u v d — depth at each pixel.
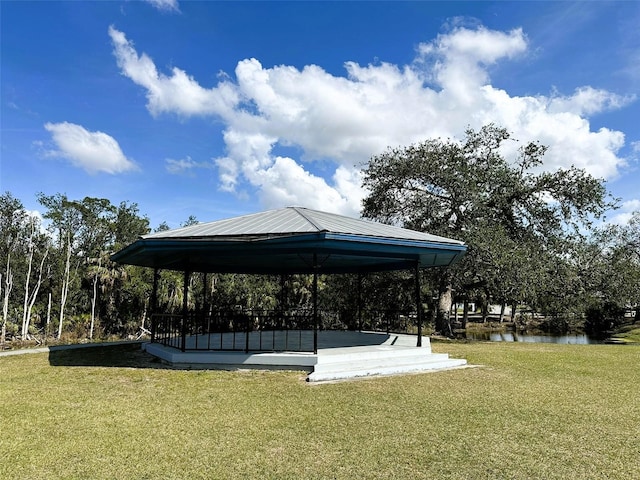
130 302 25.78
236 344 11.01
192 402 5.85
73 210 28.72
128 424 4.88
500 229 17.59
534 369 8.95
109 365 8.88
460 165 19.06
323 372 7.45
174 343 11.14
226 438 4.43
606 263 23.42
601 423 5.05
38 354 10.74
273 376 7.63
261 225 8.99
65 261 27.05
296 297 24.88
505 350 12.94
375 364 8.33
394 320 19.77
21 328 23.14
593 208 18.81
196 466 3.73
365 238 7.97
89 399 6.03
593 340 24.30
